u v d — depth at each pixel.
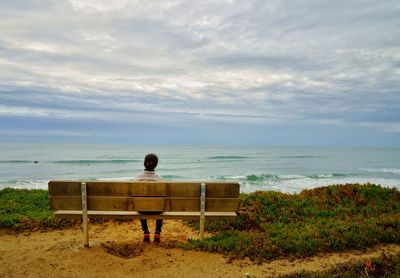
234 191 5.46
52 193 5.30
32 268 4.52
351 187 9.77
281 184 26.61
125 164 49.91
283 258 5.08
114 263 4.71
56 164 49.38
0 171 39.81
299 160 74.00
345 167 55.47
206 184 5.39
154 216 5.41
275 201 8.61
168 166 50.28
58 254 5.03
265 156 89.19
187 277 4.36
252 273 4.52
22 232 6.69
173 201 5.41
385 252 5.34
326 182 28.59
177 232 6.94
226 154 95.81
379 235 5.91
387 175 39.12
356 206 8.53
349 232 5.95
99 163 51.69
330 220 7.16
